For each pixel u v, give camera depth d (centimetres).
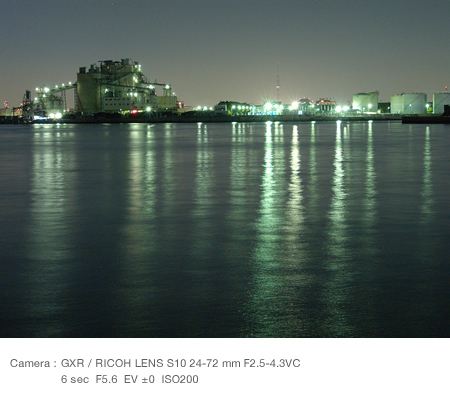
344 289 748
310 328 615
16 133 10200
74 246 1024
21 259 928
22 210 1452
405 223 1233
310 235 1112
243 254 954
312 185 1970
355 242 1043
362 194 1722
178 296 721
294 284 773
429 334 596
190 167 2736
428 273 823
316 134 7869
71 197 1697
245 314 655
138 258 930
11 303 700
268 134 8069
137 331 609
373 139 5906
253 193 1764
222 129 11738
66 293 738
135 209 1460
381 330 608
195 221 1280
